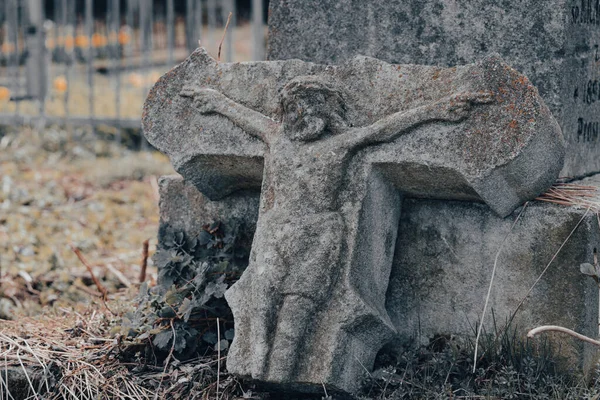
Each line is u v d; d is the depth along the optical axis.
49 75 10.08
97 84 11.88
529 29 3.87
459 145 3.34
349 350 3.40
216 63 3.89
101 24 16.61
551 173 3.49
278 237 3.44
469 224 3.65
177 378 3.65
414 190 3.64
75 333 4.13
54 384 3.70
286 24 4.47
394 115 3.44
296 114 3.52
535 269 3.52
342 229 3.42
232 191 4.09
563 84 3.87
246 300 3.50
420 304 3.77
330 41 4.38
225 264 3.89
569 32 3.86
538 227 3.51
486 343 3.60
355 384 3.44
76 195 7.32
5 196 7.00
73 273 5.49
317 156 3.49
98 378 3.70
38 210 6.85
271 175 3.56
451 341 3.61
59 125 9.27
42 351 3.88
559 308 3.49
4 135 9.26
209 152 3.80
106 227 6.54
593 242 3.46
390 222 3.67
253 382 3.54
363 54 4.30
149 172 8.06
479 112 3.31
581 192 3.68
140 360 3.80
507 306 3.59
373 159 3.48
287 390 3.50
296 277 3.38
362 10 4.28
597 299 3.58
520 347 3.53
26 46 9.34
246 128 3.72
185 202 4.22
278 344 3.35
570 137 4.04
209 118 3.84
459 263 3.69
